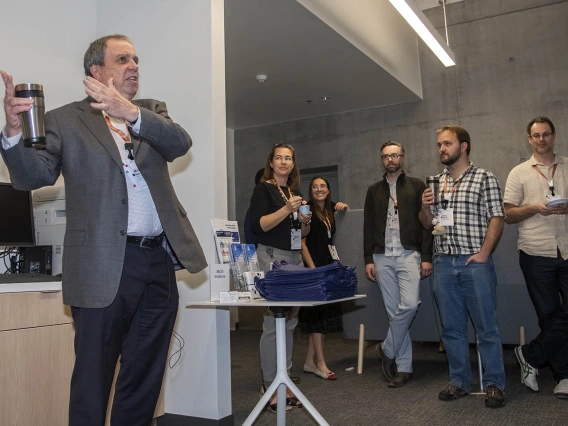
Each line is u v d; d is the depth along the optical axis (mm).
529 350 3033
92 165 1529
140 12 3016
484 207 2936
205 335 2639
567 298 2957
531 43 6480
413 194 3396
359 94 6738
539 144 3166
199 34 2803
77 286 1479
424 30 4887
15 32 2799
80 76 3119
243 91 6504
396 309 3418
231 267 2453
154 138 1519
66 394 2191
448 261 2969
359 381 3537
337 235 4004
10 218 2461
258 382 3691
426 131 6988
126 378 1628
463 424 2486
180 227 1669
